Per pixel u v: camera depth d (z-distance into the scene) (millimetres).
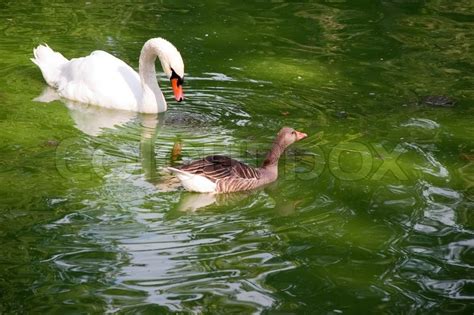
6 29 13984
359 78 12445
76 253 7621
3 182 8898
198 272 7398
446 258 7797
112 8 15273
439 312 6945
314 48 13633
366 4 15836
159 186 9031
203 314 6793
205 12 15219
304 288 7227
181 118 10938
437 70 12828
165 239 7922
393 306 7020
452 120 11031
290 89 11953
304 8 15578
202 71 12531
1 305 6816
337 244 7977
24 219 8172
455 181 9359
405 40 14086
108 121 10852
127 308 6828
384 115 11148
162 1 15773
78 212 8359
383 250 7895
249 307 6922
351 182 9281
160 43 10898
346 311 6934
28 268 7355
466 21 15047
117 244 7793
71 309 6793
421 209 8711
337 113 11172
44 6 15227
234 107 11312
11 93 11617
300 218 8469
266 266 7539
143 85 11172
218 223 8305
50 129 10445
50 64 12047
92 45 13445
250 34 14180
